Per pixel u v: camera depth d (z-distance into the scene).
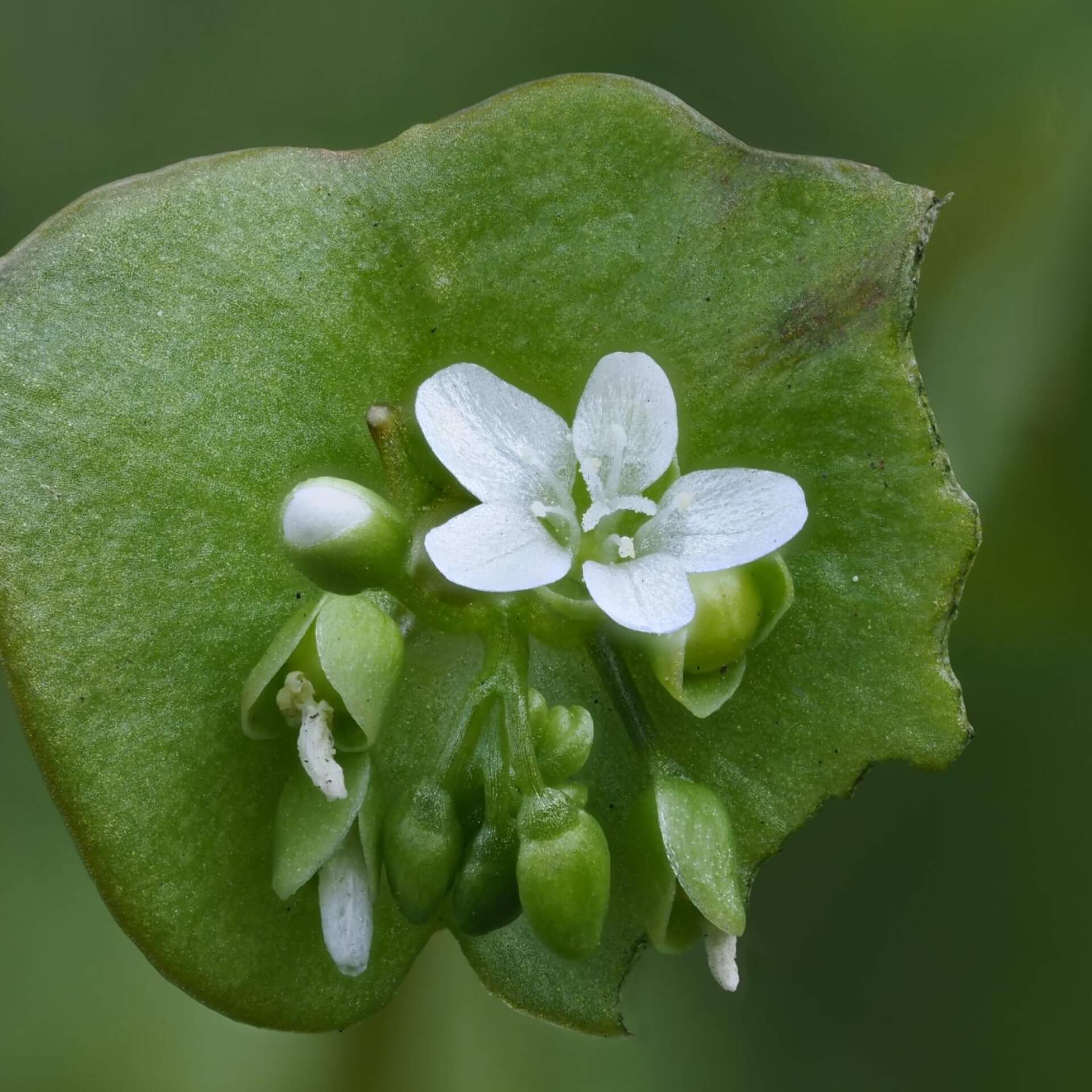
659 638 0.10
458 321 0.10
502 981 0.10
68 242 0.10
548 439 0.10
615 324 0.10
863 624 0.10
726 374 0.10
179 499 0.10
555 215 0.10
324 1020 0.10
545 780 0.10
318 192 0.10
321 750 0.09
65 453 0.10
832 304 0.10
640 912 0.10
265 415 0.10
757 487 0.10
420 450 0.10
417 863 0.09
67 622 0.10
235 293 0.10
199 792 0.10
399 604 0.10
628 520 0.10
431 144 0.10
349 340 0.10
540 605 0.10
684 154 0.10
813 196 0.10
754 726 0.10
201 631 0.10
